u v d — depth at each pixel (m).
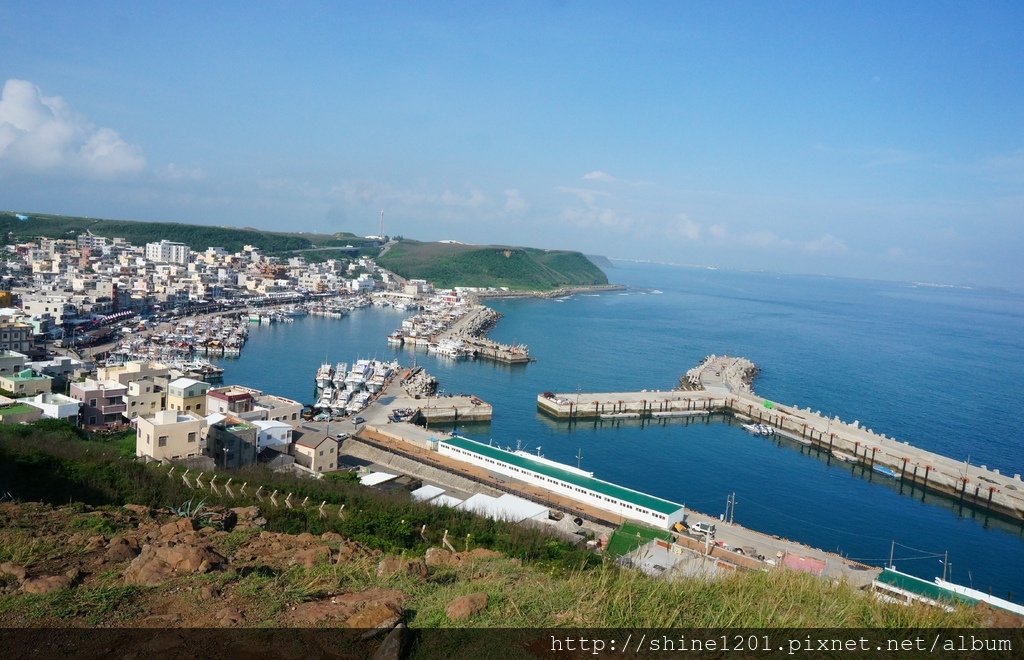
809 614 15.72
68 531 21.80
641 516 71.69
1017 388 171.00
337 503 45.88
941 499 97.69
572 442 115.69
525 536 38.97
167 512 28.92
